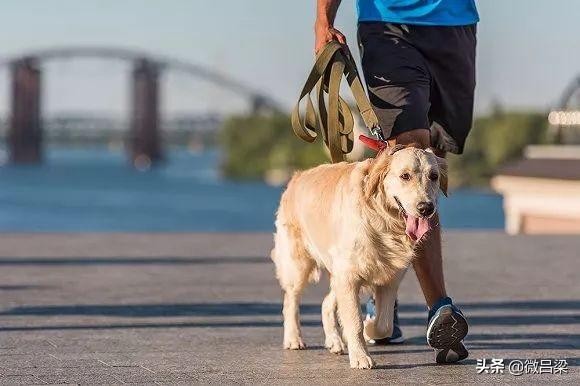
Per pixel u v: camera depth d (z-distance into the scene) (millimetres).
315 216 9336
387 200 8625
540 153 31672
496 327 11180
